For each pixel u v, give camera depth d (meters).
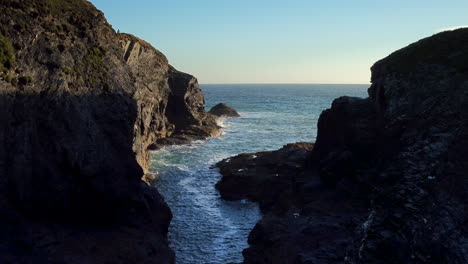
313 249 27.70
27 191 25.50
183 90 96.62
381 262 16.91
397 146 27.34
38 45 28.78
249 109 170.38
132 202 32.34
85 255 24.97
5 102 24.77
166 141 77.56
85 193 29.22
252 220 38.88
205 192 47.44
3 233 22.97
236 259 30.78
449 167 18.33
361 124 40.41
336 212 34.25
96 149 30.39
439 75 28.61
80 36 34.34
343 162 39.78
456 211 16.03
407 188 18.80
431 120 23.42
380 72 40.03
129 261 26.42
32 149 26.36
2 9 27.19
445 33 34.56
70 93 29.83
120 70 38.44
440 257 14.94
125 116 35.12
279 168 51.56
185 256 31.00
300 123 118.06
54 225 26.73
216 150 73.38
